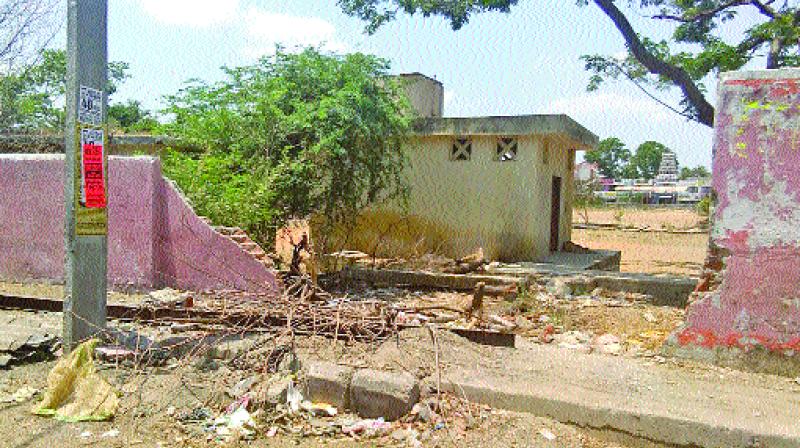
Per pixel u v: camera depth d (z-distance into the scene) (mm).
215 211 9430
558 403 4660
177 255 8492
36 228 8789
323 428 4383
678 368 5730
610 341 6742
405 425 4438
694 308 5973
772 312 5652
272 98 10750
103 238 5656
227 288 8102
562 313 8266
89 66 5383
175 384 4953
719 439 4285
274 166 11023
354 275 10719
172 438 4156
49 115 13734
